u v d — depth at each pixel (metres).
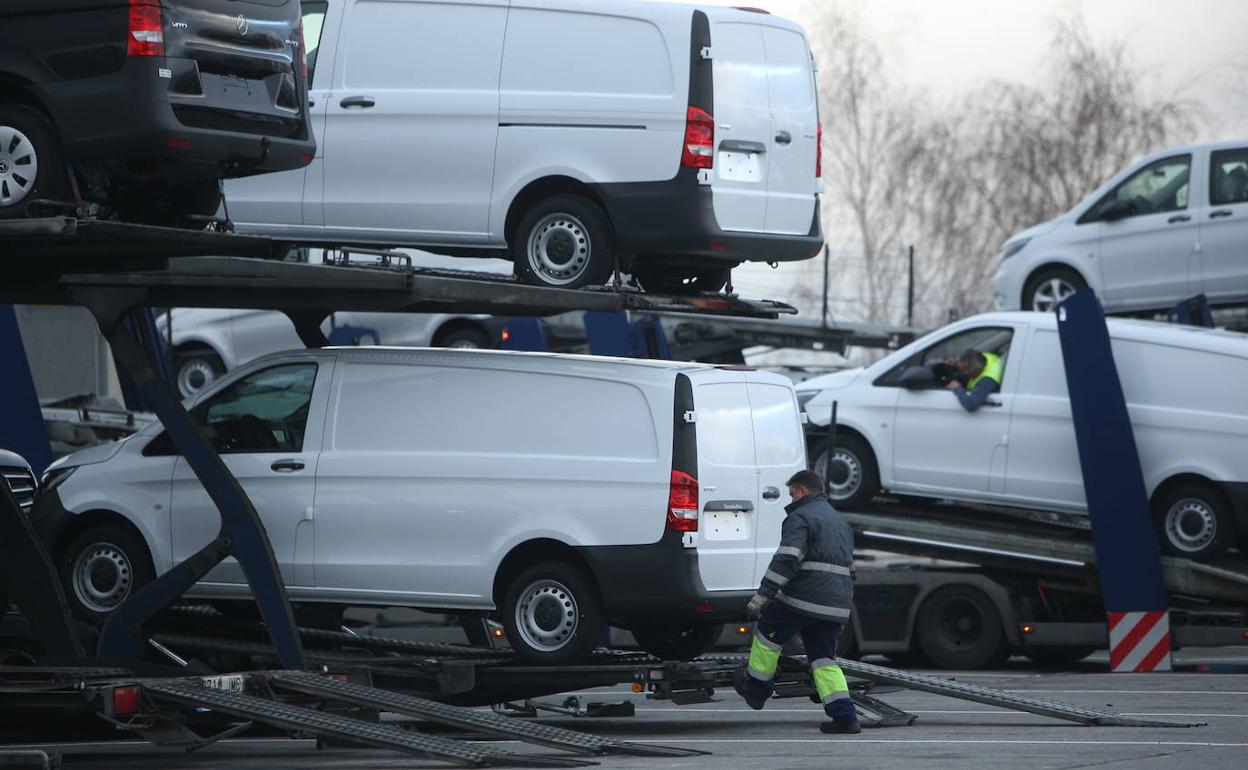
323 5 48.88
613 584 42.78
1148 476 59.44
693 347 81.50
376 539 44.88
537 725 37.50
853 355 101.06
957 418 62.09
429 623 66.75
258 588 41.97
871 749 38.41
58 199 38.09
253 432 46.59
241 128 39.38
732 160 45.78
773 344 84.19
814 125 48.34
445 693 43.28
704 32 45.09
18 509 42.53
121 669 40.31
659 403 43.06
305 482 45.56
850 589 42.72
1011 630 61.94
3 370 58.47
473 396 44.75
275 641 41.69
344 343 76.69
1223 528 58.31
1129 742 39.00
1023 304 72.75
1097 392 58.72
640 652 47.34
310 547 45.44
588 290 44.38
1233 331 65.94
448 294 42.09
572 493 43.31
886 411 63.47
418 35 47.75
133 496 47.09
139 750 42.41
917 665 66.38
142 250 39.28
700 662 45.78
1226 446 58.09
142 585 47.12
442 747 35.19
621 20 45.81
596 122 45.59
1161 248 68.06
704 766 34.91
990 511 65.69
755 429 45.22
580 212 45.78
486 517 43.91
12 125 38.28
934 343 63.72
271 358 46.94
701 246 44.81
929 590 63.22
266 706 35.97
